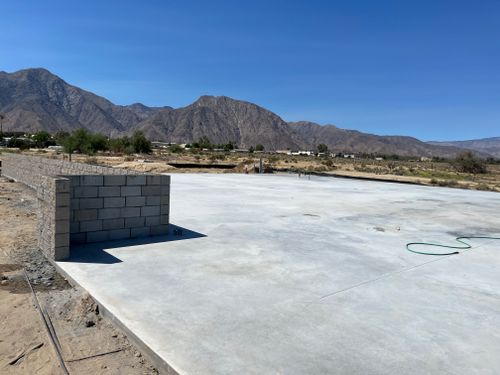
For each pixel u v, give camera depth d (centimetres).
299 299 394
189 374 258
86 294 386
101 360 288
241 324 333
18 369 273
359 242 653
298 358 283
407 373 270
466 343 315
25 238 622
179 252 547
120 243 586
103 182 583
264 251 570
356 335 322
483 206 1214
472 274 500
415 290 434
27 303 379
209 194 1203
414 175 4031
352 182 2017
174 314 348
